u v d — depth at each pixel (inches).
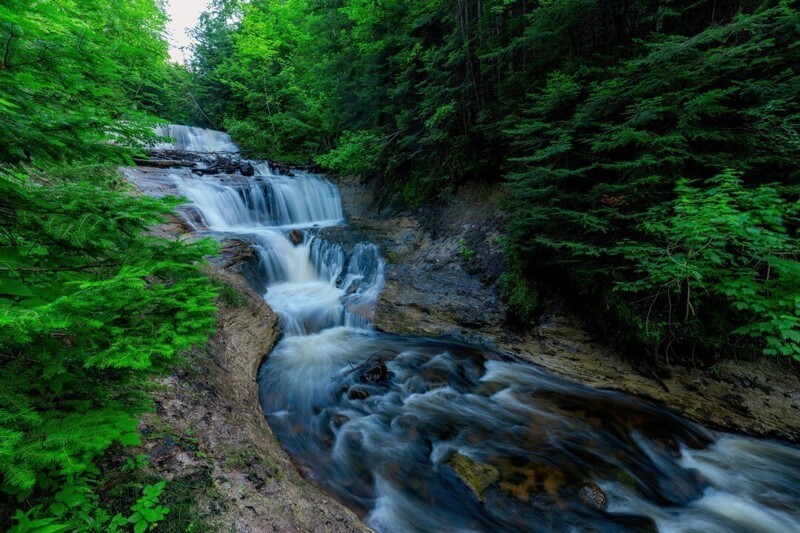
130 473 94.0
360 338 286.7
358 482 153.3
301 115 689.6
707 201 159.5
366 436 182.9
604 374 226.8
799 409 182.7
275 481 118.4
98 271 85.5
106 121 86.8
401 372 240.4
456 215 372.2
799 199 161.9
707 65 166.7
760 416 185.0
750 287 153.6
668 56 172.4
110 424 70.1
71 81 79.7
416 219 406.9
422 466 163.8
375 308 315.0
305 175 562.6
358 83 486.6
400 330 293.1
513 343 262.4
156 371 81.7
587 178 240.4
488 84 351.9
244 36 831.1
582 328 251.0
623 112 205.8
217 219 384.2
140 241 95.4
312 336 283.9
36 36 65.0
